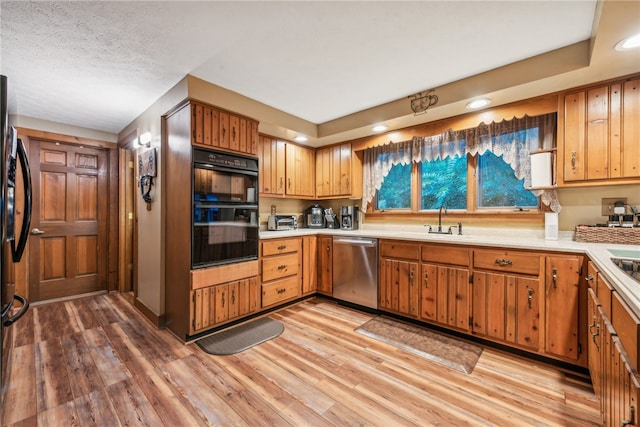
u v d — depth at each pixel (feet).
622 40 5.35
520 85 7.15
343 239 11.05
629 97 6.59
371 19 5.59
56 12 5.25
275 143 11.89
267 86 8.54
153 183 9.52
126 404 5.40
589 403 5.41
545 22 5.65
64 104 9.46
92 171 12.21
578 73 6.53
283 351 7.45
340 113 10.89
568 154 7.33
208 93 8.19
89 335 8.36
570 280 6.42
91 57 6.81
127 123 11.35
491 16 5.49
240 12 5.35
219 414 5.14
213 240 8.43
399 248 9.42
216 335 8.38
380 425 4.89
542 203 8.59
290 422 4.95
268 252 10.13
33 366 6.68
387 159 11.92
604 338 4.30
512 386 5.97
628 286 3.39
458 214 10.27
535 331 6.88
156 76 7.80
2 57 6.72
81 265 11.96
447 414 5.15
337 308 10.84
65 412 5.18
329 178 13.26
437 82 8.31
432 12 5.39
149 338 8.19
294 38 6.21
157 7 5.19
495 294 7.47
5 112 4.19
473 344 7.82
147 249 9.87
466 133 9.83
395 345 7.77
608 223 7.26
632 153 6.55
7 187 4.39
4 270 4.37
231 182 8.95
